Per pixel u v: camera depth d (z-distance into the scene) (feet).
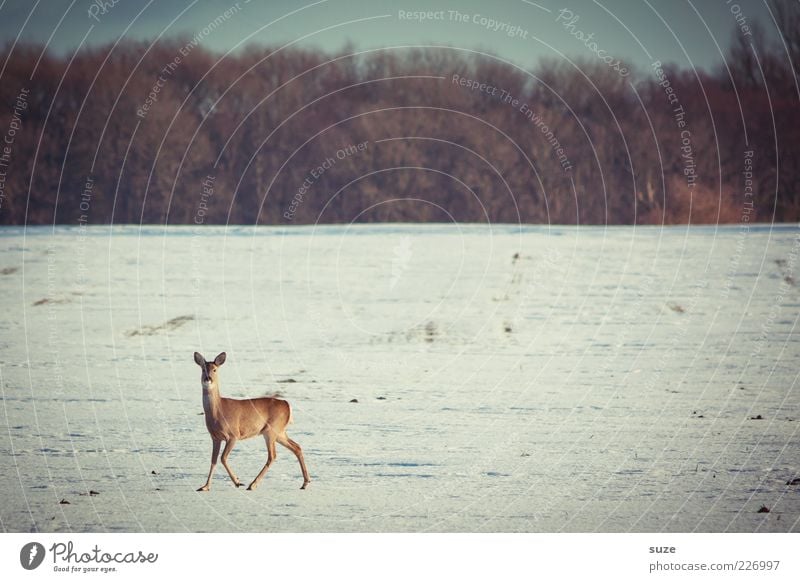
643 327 242.99
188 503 99.60
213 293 303.89
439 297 301.43
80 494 101.65
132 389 165.58
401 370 193.47
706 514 96.73
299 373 189.16
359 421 141.28
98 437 127.44
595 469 112.68
